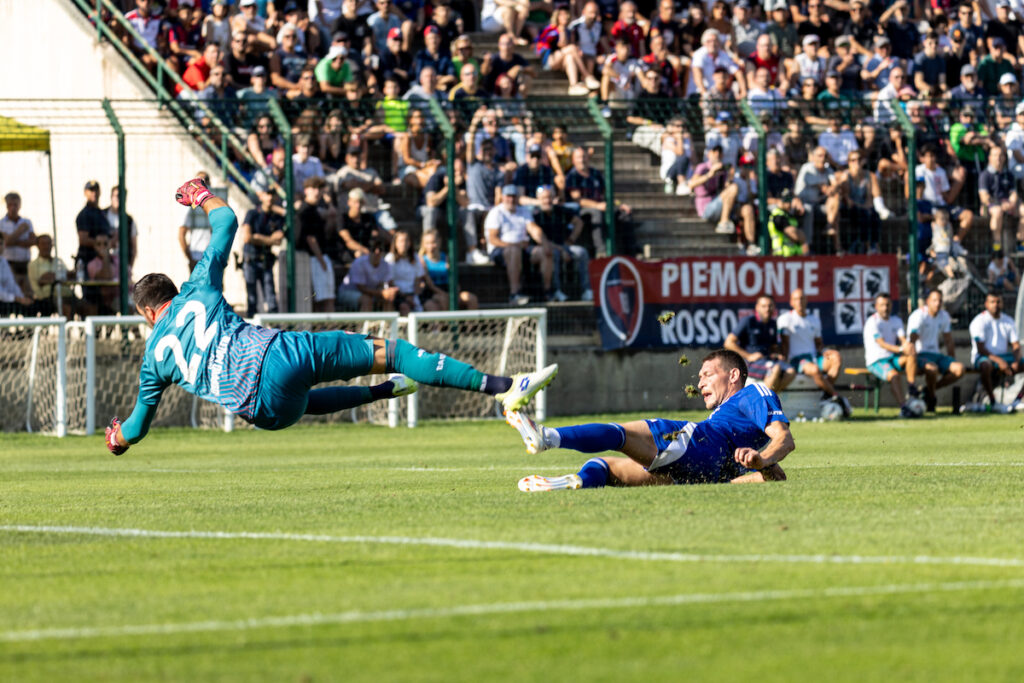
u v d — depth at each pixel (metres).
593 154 53.94
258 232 45.59
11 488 23.45
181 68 52.03
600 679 8.27
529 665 8.60
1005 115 54.34
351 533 14.52
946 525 14.27
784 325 46.38
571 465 27.17
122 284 44.31
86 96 49.19
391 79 53.22
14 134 43.50
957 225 53.34
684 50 58.84
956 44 61.31
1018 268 53.44
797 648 9.00
